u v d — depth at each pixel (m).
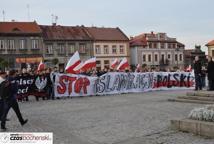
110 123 12.14
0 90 11.82
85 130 11.11
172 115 13.41
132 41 88.44
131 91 26.00
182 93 23.83
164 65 88.94
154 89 27.44
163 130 10.57
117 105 17.36
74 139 9.89
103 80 24.50
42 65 23.34
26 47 67.50
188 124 10.06
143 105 17.00
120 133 10.45
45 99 22.02
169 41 91.00
